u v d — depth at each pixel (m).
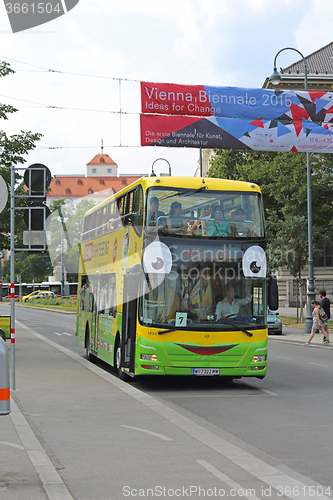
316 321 23.83
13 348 11.61
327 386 12.98
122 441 7.43
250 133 18.73
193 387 12.86
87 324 18.27
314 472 6.14
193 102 18.45
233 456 6.71
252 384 13.31
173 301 12.05
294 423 8.78
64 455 6.75
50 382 12.36
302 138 19.03
